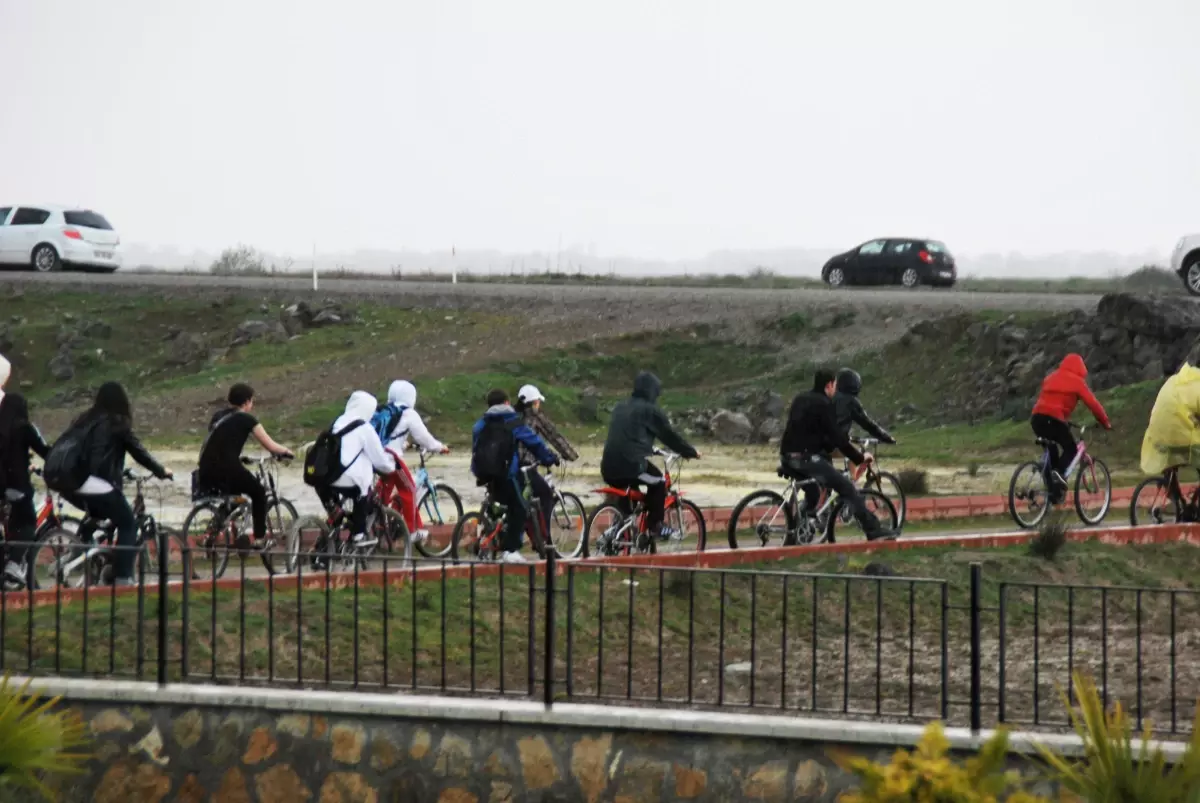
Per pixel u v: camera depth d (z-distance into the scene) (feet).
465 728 72.54
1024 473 137.08
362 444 111.55
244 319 330.34
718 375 286.05
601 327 309.42
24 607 89.20
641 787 71.36
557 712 71.77
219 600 92.48
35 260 377.30
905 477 176.14
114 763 74.23
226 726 73.97
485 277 476.13
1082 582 120.98
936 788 58.54
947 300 302.25
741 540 137.49
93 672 78.74
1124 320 244.42
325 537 110.73
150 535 108.17
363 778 73.05
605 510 122.31
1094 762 60.75
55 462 99.50
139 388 298.56
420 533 118.73
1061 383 138.00
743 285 440.45
